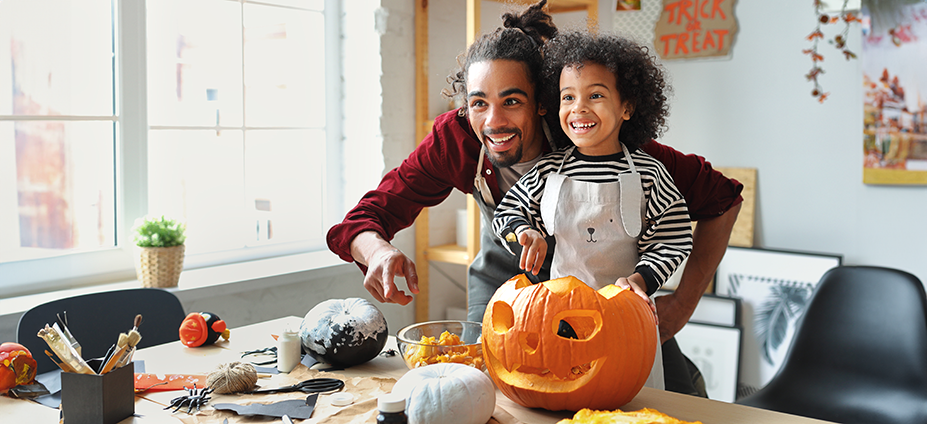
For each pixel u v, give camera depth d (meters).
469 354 1.07
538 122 1.25
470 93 1.18
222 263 2.37
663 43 2.65
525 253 1.06
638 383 0.93
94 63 2.03
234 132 2.40
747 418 0.92
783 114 2.45
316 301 2.41
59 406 1.03
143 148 2.12
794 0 2.40
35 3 1.89
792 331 2.40
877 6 2.23
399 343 1.11
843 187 2.36
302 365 1.17
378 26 2.52
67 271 1.99
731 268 2.53
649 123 1.19
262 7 2.44
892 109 2.24
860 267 1.82
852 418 1.67
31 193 1.93
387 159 2.59
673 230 1.15
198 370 1.19
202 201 2.33
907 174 2.23
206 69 2.30
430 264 2.76
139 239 1.95
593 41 1.13
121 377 0.94
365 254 1.24
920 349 1.67
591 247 1.15
